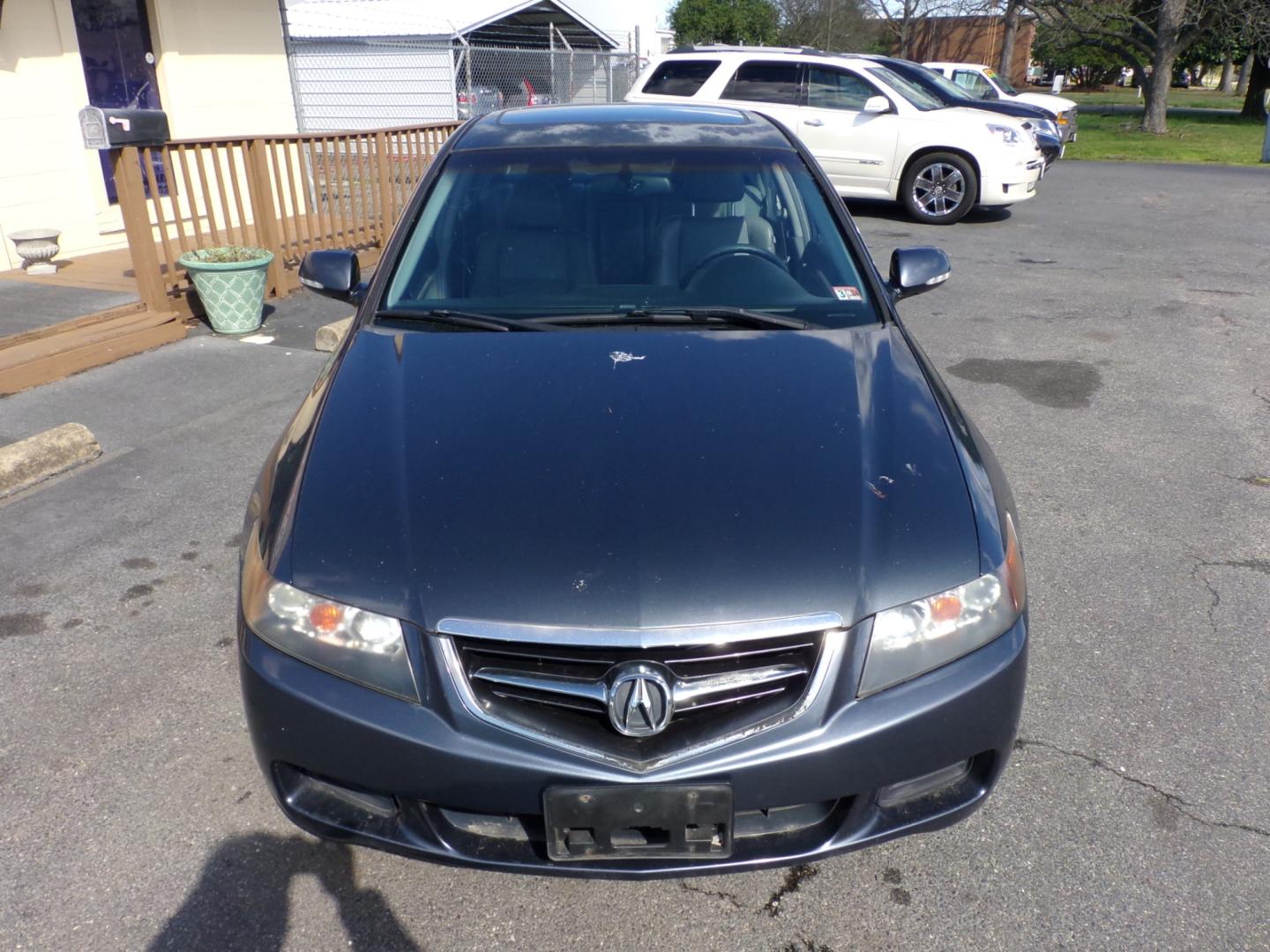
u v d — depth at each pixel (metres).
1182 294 8.01
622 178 3.48
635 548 2.10
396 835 2.13
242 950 2.21
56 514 4.25
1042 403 5.58
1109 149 20.31
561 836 2.03
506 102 16.53
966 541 2.21
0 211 7.41
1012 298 7.91
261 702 2.13
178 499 4.37
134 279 7.22
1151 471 4.68
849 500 2.25
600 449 2.38
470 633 2.01
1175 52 23.95
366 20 15.74
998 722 2.16
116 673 3.17
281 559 2.18
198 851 2.47
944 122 11.05
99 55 8.12
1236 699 3.02
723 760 1.99
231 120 9.30
